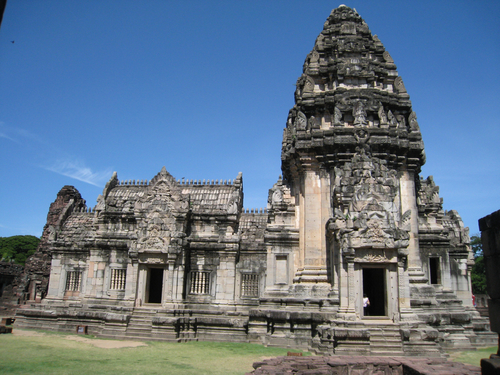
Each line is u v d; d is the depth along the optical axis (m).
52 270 43.81
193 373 19.83
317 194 31.86
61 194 60.06
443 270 35.47
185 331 32.69
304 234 31.88
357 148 29.84
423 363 18.12
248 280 36.50
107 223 40.31
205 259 36.88
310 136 32.00
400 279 24.64
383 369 18.27
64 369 19.70
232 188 41.53
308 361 18.94
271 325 29.31
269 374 16.45
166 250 35.16
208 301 35.94
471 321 31.73
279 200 34.59
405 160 31.80
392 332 23.42
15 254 87.44
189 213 37.72
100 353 24.83
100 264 39.19
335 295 28.12
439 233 36.75
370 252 24.91
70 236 45.25
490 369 10.67
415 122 32.47
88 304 38.25
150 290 40.53
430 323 26.69
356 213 25.34
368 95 32.41
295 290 30.11
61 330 36.66
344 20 36.62
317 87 34.78
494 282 12.00
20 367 19.62
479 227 12.96
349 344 22.98
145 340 31.45
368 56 34.88
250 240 38.06
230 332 32.66
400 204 31.28
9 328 32.34
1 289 59.81
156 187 37.69
